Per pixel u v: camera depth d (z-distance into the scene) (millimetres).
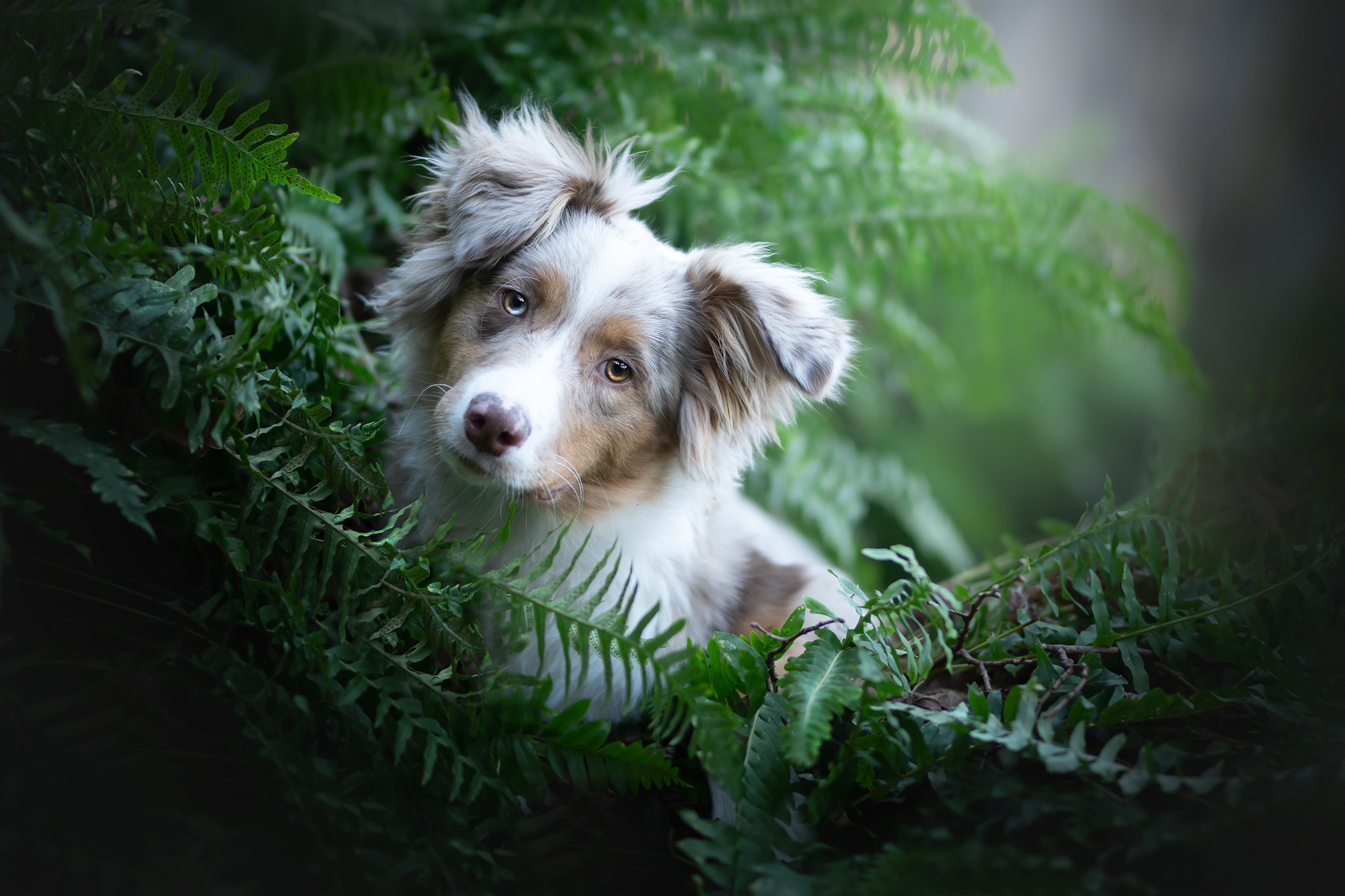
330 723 1857
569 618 1906
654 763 1865
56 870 1508
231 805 1769
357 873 1697
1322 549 2273
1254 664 2148
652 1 3590
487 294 2758
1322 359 8531
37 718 1598
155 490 1791
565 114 3562
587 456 2719
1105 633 2186
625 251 2836
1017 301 5012
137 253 1711
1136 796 1856
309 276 2479
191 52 2818
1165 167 9867
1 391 1645
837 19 3736
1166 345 4461
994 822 1845
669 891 1996
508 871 1819
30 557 1854
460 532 2822
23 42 1793
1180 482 2865
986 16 9492
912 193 4176
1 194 1704
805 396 2760
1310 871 1701
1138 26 9555
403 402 2908
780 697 1982
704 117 3645
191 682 1795
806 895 1601
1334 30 8930
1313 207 9164
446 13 3465
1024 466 7570
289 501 1864
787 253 4121
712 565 3051
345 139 3301
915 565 2225
